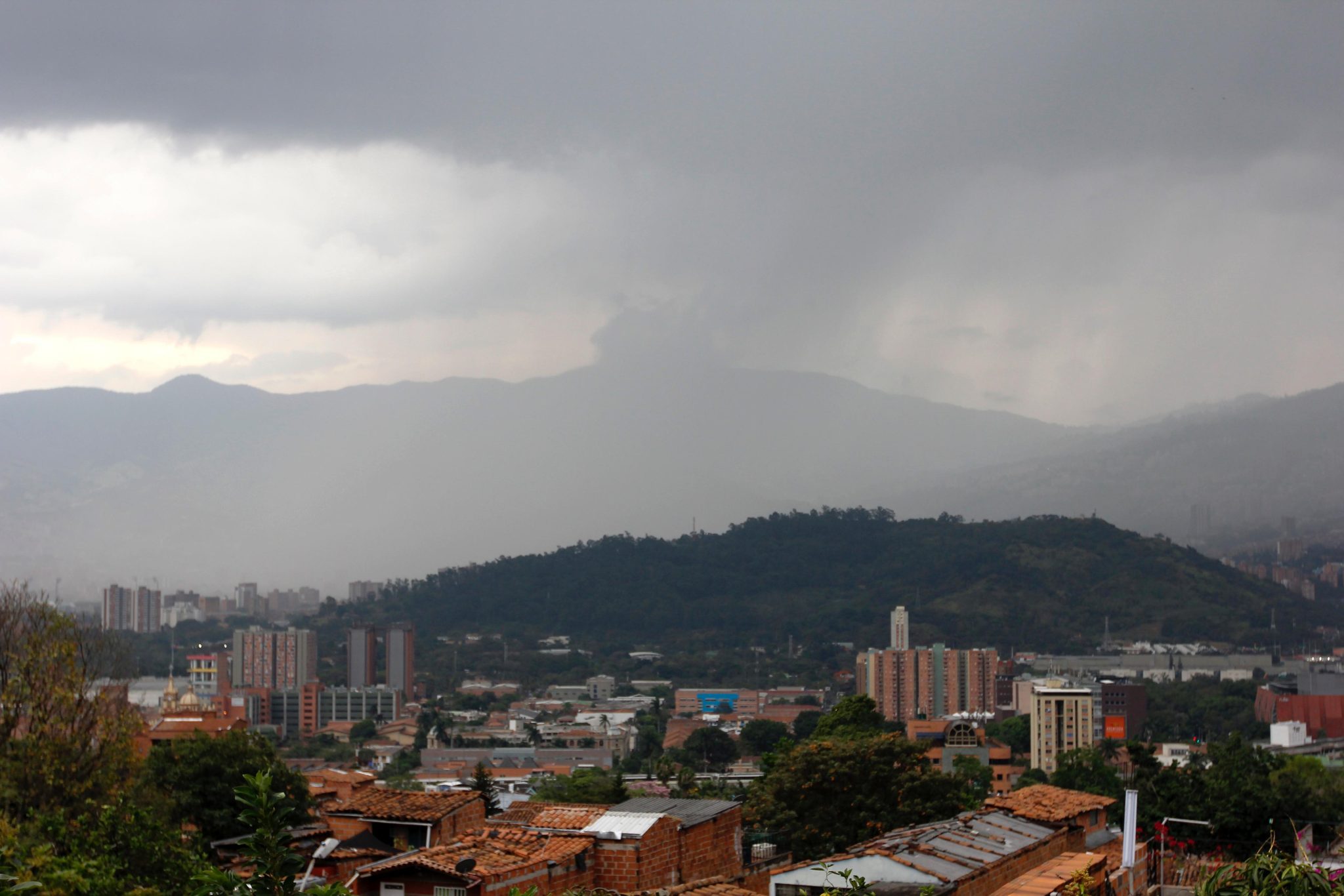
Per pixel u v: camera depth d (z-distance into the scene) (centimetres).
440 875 2892
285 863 1670
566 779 9675
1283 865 1986
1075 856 3306
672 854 3388
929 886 2633
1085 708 17900
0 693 4678
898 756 5038
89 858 2855
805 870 3100
